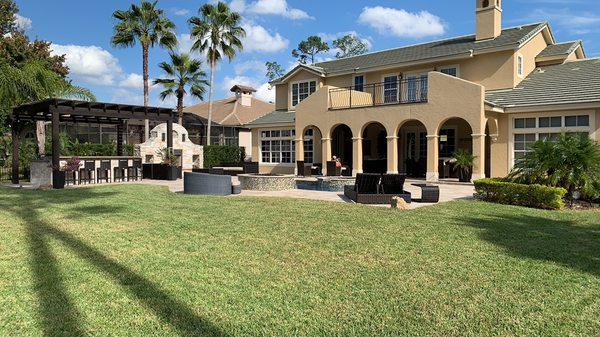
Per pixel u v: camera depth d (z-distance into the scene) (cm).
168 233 776
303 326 400
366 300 461
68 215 969
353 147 2219
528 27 2217
